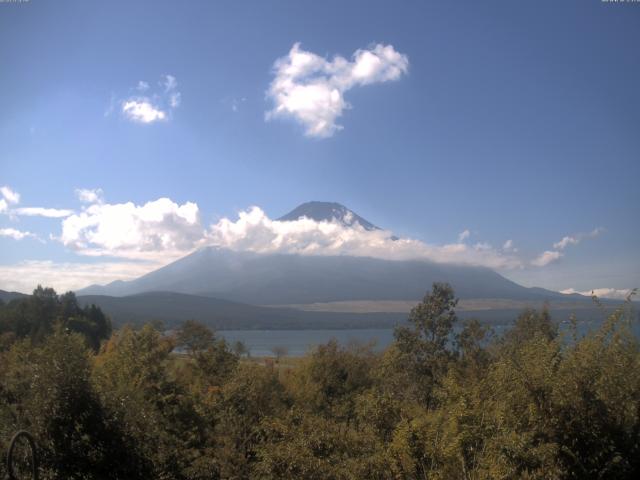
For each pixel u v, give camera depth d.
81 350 15.04
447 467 11.84
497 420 10.98
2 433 13.12
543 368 10.44
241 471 19.91
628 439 9.91
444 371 30.75
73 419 13.86
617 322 10.80
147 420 15.62
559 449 9.87
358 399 15.05
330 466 13.19
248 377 24.61
